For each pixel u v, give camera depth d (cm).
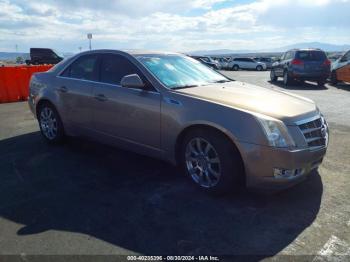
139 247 298
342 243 300
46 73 602
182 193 402
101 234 318
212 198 388
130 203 378
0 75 1089
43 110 602
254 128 351
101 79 502
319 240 305
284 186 358
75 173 467
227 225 331
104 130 500
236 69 4075
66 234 318
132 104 448
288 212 355
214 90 428
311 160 368
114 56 498
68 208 368
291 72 1633
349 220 338
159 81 435
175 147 416
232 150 369
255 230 322
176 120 404
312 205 370
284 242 303
